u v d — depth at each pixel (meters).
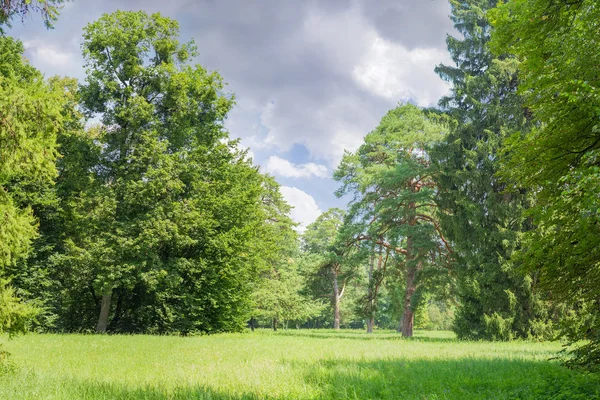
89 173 27.27
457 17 33.88
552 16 9.08
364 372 9.99
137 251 24.75
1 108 7.82
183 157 28.45
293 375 9.32
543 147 8.91
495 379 8.95
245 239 29.62
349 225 33.84
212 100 30.64
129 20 28.44
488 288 28.12
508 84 31.03
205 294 29.25
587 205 7.03
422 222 35.28
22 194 24.48
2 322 8.93
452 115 32.44
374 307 34.59
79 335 22.34
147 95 29.05
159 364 11.17
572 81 7.76
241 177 32.56
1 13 8.45
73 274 27.17
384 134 37.25
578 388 7.82
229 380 8.62
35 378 8.06
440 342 25.23
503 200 29.44
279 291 44.06
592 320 9.93
